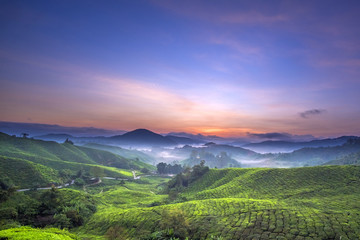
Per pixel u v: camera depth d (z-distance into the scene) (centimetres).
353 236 5119
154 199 14338
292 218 6431
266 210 7344
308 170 12694
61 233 4062
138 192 16038
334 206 7450
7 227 7275
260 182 12900
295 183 11544
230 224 6656
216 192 12900
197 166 19038
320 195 9412
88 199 12269
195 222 7156
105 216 9725
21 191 12638
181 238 6253
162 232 6575
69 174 19462
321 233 5406
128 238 7288
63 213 9588
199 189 15938
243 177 14588
